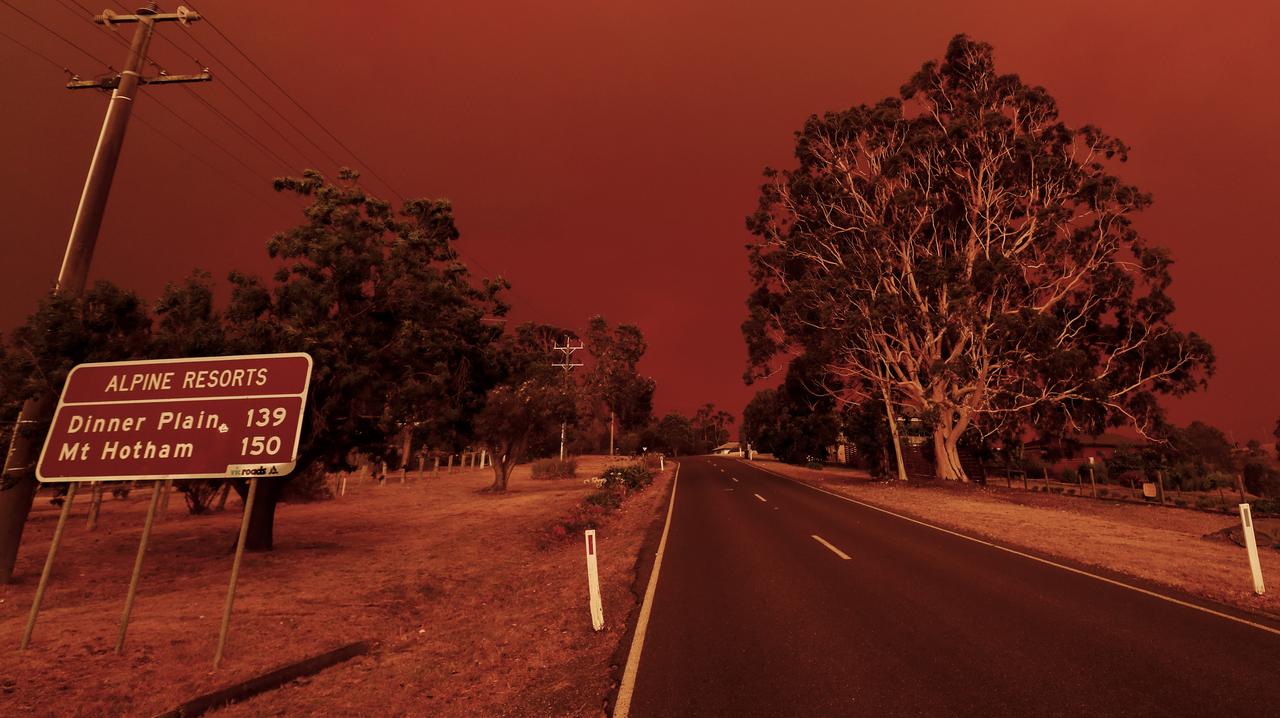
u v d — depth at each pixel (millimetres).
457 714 4676
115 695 5039
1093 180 26984
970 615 6723
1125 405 27969
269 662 5902
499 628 7074
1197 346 24859
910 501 20844
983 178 30797
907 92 31234
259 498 12898
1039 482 36188
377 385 11969
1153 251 26094
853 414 36688
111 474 6562
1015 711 4254
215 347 10531
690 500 22141
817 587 8227
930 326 30047
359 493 29109
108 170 10719
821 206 31547
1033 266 28906
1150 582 8383
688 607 7434
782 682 4926
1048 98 28859
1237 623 6336
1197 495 26500
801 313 31641
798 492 24672
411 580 9859
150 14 11406
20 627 6926
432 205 14578
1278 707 4266
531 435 29609
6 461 9406
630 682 5043
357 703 4973
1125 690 4594
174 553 12531
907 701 4465
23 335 9148
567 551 12445
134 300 10141
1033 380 26516
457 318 13969
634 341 75375
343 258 11578
